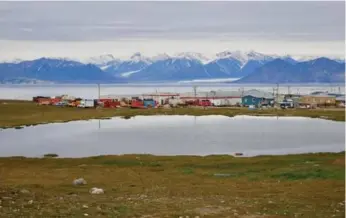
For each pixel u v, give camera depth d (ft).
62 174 151.12
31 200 89.45
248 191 111.45
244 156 213.25
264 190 112.78
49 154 229.04
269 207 89.30
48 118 452.35
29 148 257.14
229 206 89.81
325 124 406.82
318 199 98.58
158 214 81.15
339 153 204.44
